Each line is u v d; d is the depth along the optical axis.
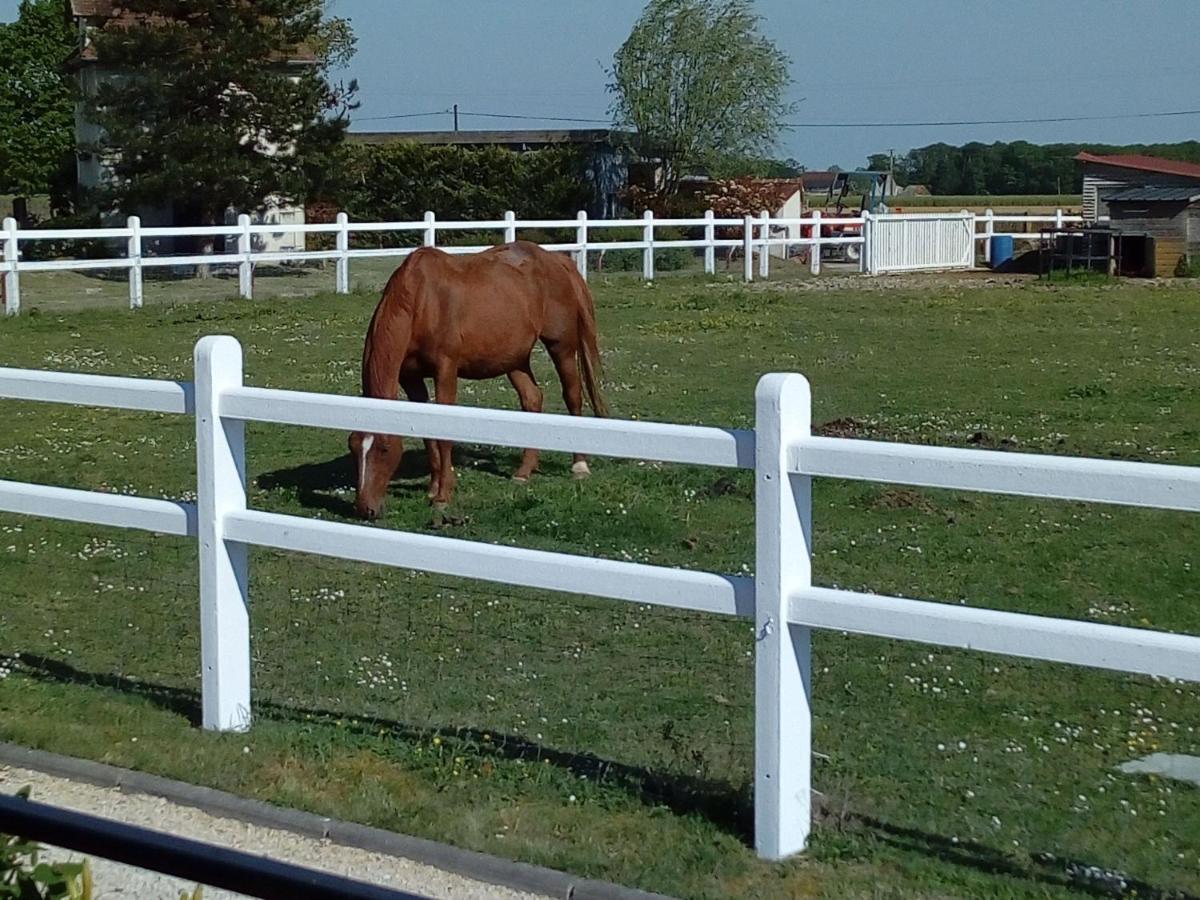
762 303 24.66
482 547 5.34
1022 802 5.29
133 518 6.16
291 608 7.64
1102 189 35.44
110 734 5.88
